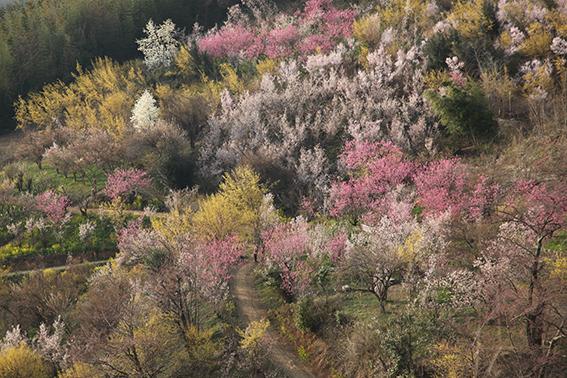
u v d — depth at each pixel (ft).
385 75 196.95
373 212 132.46
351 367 92.53
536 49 169.58
